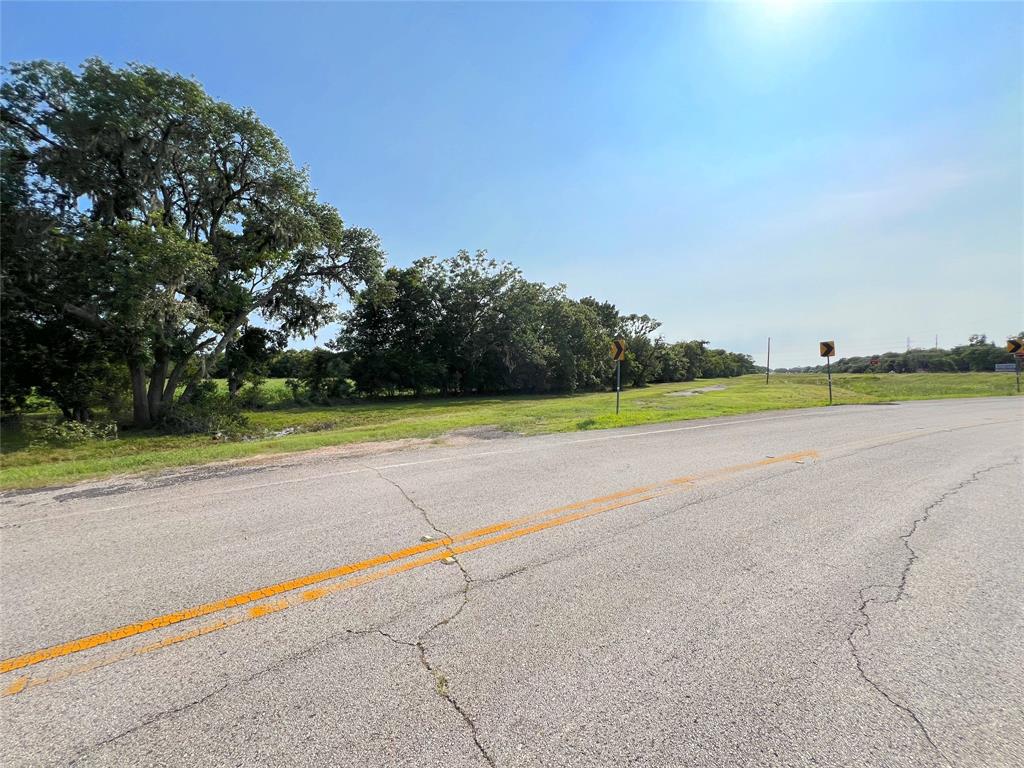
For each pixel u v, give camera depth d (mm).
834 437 10039
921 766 1815
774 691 2223
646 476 6477
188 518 4816
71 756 1871
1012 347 26812
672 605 3008
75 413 18969
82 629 2777
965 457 7828
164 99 16438
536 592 3184
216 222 20391
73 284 15648
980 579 3387
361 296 26344
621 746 1918
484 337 38406
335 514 4891
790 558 3740
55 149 15812
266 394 29688
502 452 8461
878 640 2633
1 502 5570
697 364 78125
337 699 2180
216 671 2383
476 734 1979
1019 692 2211
